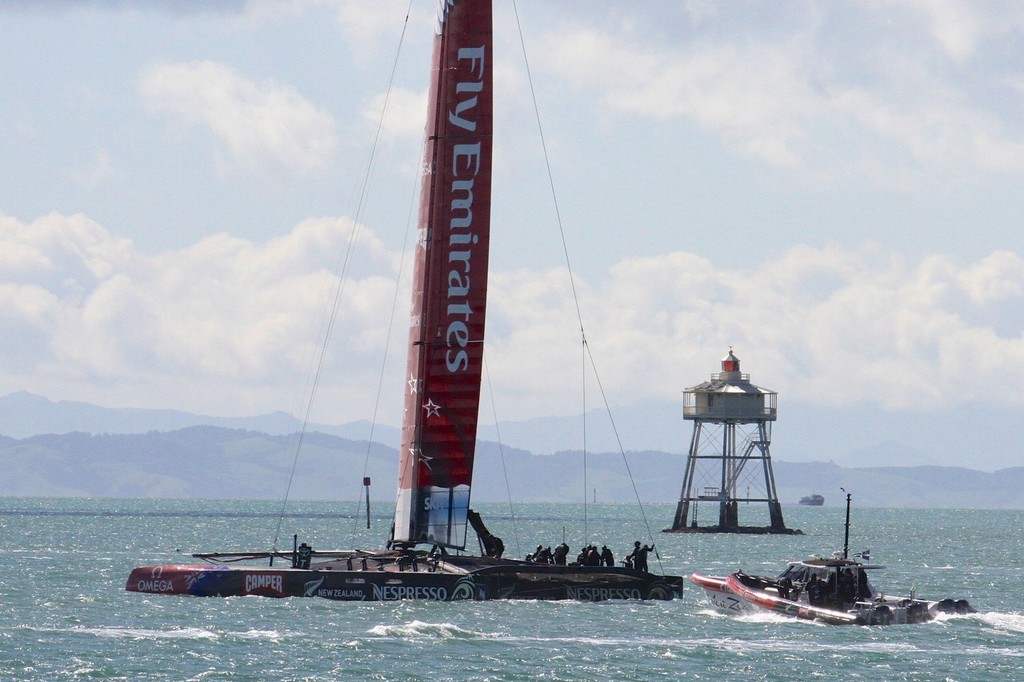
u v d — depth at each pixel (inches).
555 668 7278.5
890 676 7263.8
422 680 6919.3
